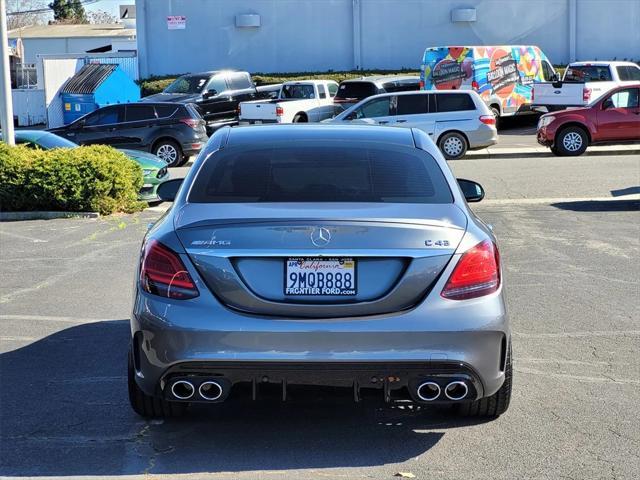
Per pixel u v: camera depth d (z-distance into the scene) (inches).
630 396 219.9
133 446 188.1
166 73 1398.9
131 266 386.9
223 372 171.9
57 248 430.0
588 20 1363.2
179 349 171.6
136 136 879.1
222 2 1382.9
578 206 553.6
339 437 193.2
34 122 1461.6
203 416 206.4
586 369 242.4
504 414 207.0
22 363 249.3
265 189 192.9
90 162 536.1
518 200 588.1
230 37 1390.3
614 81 1098.1
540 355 255.6
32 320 298.0
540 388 226.1
